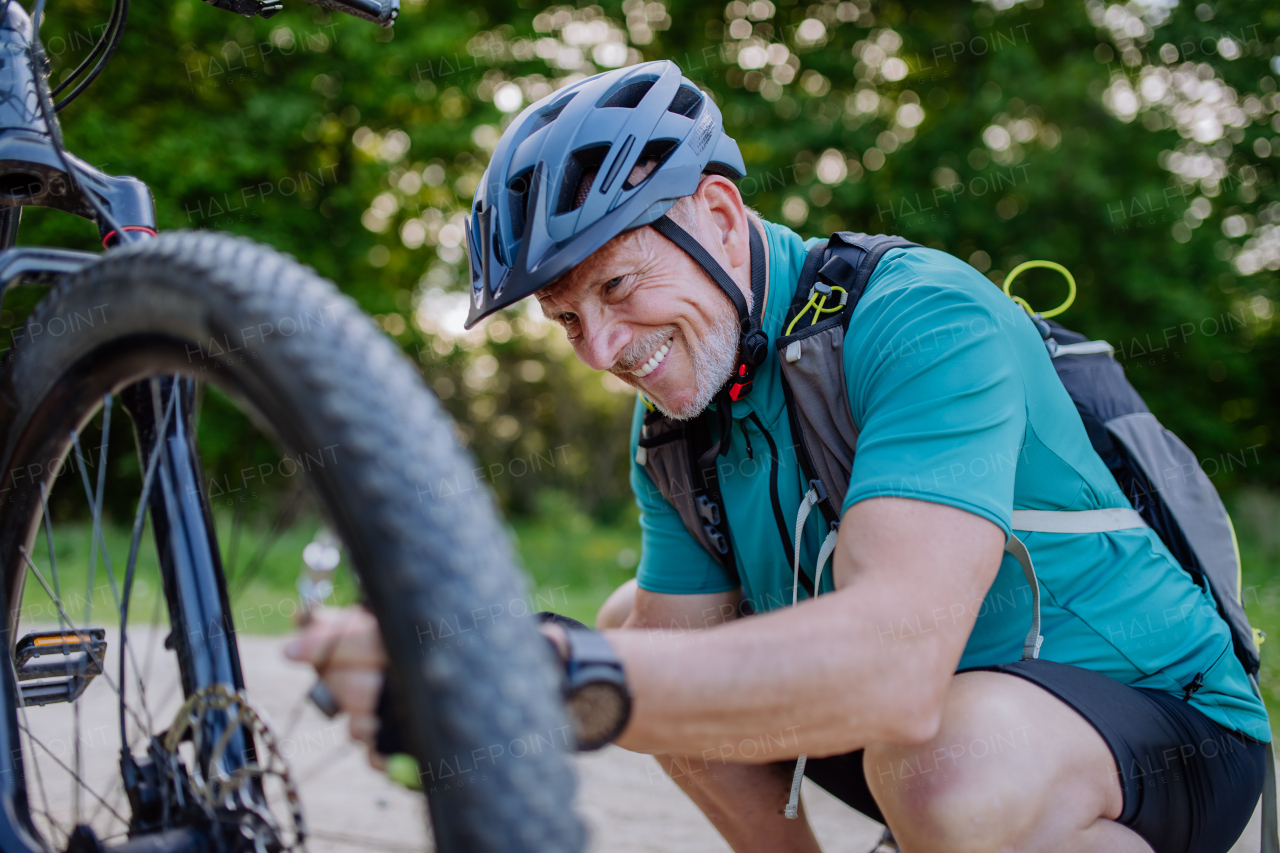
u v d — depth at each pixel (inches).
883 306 47.6
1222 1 412.5
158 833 35.8
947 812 43.1
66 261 37.4
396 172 460.1
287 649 29.8
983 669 48.3
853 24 455.5
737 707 32.7
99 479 42.2
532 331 554.9
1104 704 46.3
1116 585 50.8
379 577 25.5
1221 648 52.0
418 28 426.6
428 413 27.6
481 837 24.2
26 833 33.0
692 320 51.5
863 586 37.1
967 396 43.0
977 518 39.8
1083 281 426.9
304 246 418.6
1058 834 43.2
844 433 49.1
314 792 93.0
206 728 36.1
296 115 391.2
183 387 42.8
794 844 62.4
